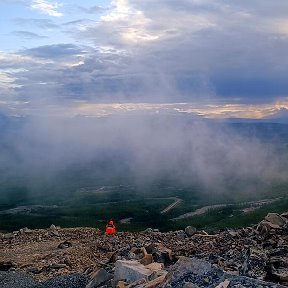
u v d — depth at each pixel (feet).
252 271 55.21
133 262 60.13
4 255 94.79
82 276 67.77
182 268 50.98
